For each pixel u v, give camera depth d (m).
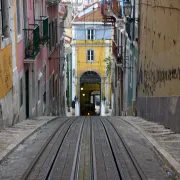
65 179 7.34
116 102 33.69
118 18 27.30
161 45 14.61
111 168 8.14
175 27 12.27
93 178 7.38
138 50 20.88
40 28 21.30
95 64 45.00
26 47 17.55
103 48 44.53
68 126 14.24
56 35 30.47
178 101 11.77
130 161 8.71
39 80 21.62
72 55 45.03
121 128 13.62
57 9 30.61
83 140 11.18
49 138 11.20
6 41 13.51
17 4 16.17
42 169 8.00
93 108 49.38
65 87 42.31
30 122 15.31
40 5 22.30
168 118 13.13
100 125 14.80
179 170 7.51
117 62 28.73
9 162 8.52
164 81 14.02
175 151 9.18
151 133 11.91
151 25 16.97
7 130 12.25
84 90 49.09
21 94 16.72
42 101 22.81
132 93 23.64
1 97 12.62
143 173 7.75
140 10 20.30
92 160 8.74
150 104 16.94
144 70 18.98
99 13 44.38
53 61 28.58
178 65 11.88
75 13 52.84
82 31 44.31
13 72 14.73
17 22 16.05
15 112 14.96
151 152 9.52
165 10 13.81
